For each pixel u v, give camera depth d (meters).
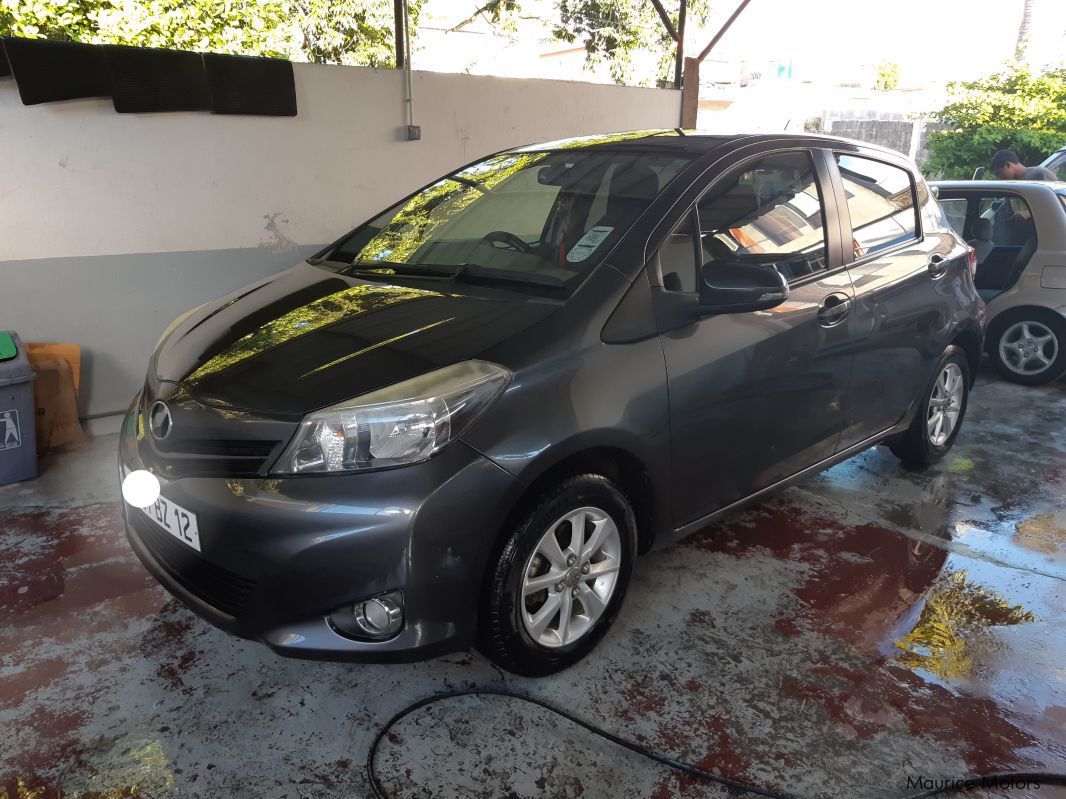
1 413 3.49
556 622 2.32
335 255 3.09
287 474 1.91
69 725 2.12
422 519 1.90
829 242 2.98
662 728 2.15
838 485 3.74
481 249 2.71
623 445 2.23
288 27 7.01
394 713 2.19
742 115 19.89
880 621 2.66
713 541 3.17
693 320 2.42
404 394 1.94
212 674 2.34
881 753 2.09
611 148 2.94
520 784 1.96
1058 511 3.52
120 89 4.07
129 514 2.38
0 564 2.91
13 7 5.85
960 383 3.96
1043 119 12.12
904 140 14.34
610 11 8.33
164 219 4.44
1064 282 5.11
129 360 4.46
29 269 4.07
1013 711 2.26
